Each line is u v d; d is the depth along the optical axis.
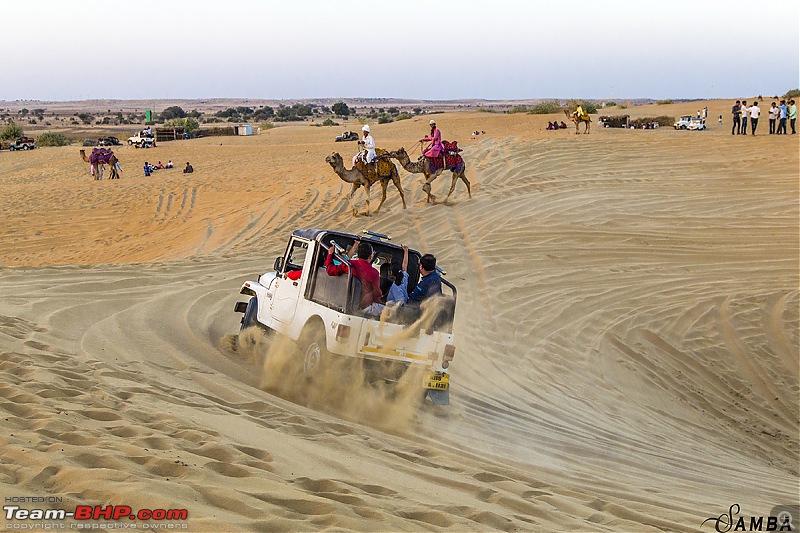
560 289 16.67
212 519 4.12
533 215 21.69
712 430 11.94
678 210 22.56
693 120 48.19
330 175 31.27
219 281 15.16
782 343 15.23
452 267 17.25
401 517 4.69
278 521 4.23
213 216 26.80
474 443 7.90
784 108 37.00
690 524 5.70
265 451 5.78
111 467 4.86
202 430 6.10
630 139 33.56
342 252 9.07
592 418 10.53
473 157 29.61
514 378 11.74
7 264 22.00
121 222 28.25
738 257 19.22
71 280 14.04
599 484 6.92
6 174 46.66
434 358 8.94
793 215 22.06
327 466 5.78
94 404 6.64
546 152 30.09
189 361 9.44
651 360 14.12
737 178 26.02
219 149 57.94
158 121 176.50
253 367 9.86
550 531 4.91
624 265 18.44
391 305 8.85
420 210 22.17
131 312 11.99
